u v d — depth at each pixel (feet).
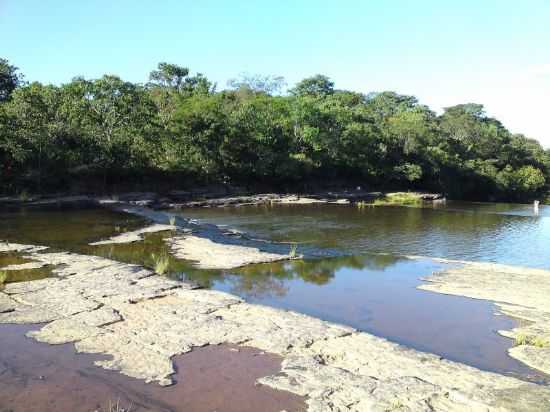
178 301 50.67
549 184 347.15
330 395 31.22
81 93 189.26
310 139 237.25
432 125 310.24
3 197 142.72
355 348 38.88
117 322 43.80
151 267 68.80
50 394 31.35
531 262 83.10
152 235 95.61
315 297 57.41
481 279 65.82
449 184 288.71
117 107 191.21
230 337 40.63
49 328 41.91
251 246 91.25
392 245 96.84
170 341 39.68
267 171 217.56
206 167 199.41
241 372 34.65
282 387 32.37
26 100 157.99
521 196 319.06
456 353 40.75
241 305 49.49
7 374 33.88
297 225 124.77
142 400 30.81
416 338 44.24
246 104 236.02
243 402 30.66
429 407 29.86
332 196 218.79
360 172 262.88
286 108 250.37
